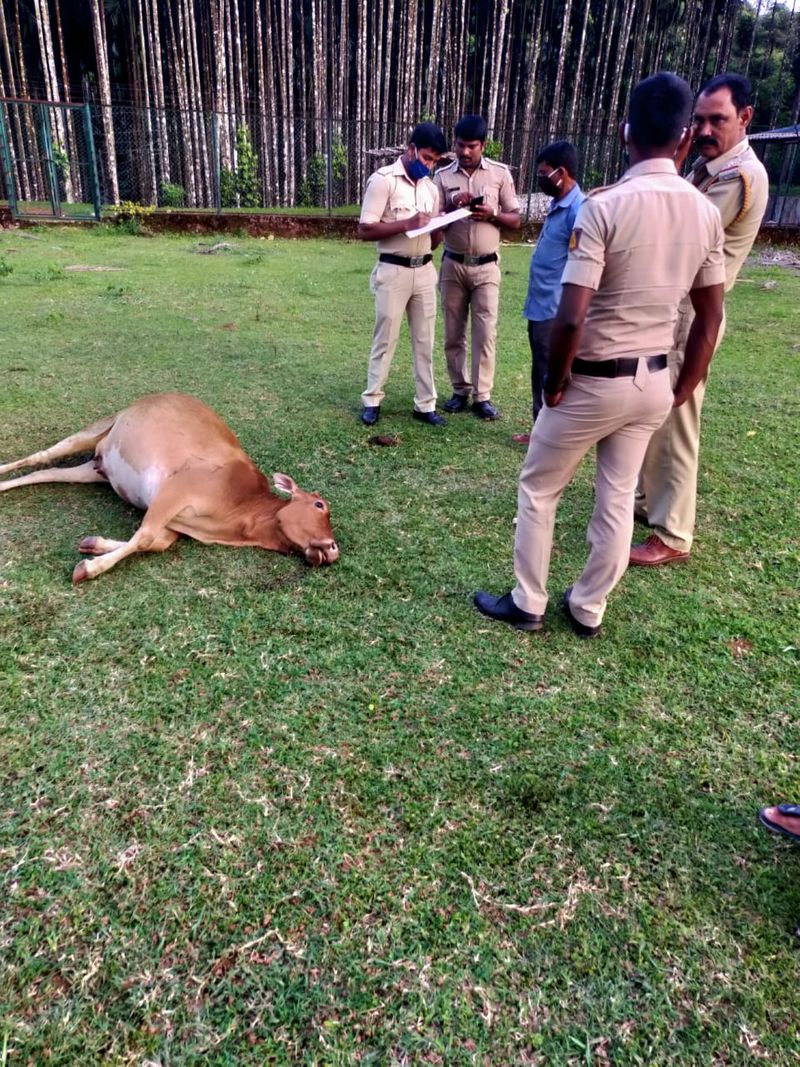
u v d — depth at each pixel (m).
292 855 2.15
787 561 3.86
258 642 3.05
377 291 5.16
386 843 2.20
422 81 27.83
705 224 2.62
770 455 5.21
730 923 2.03
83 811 2.25
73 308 8.58
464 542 3.91
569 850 2.21
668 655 3.11
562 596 3.49
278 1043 1.71
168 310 8.74
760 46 31.45
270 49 23.41
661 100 2.50
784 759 2.59
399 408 5.91
